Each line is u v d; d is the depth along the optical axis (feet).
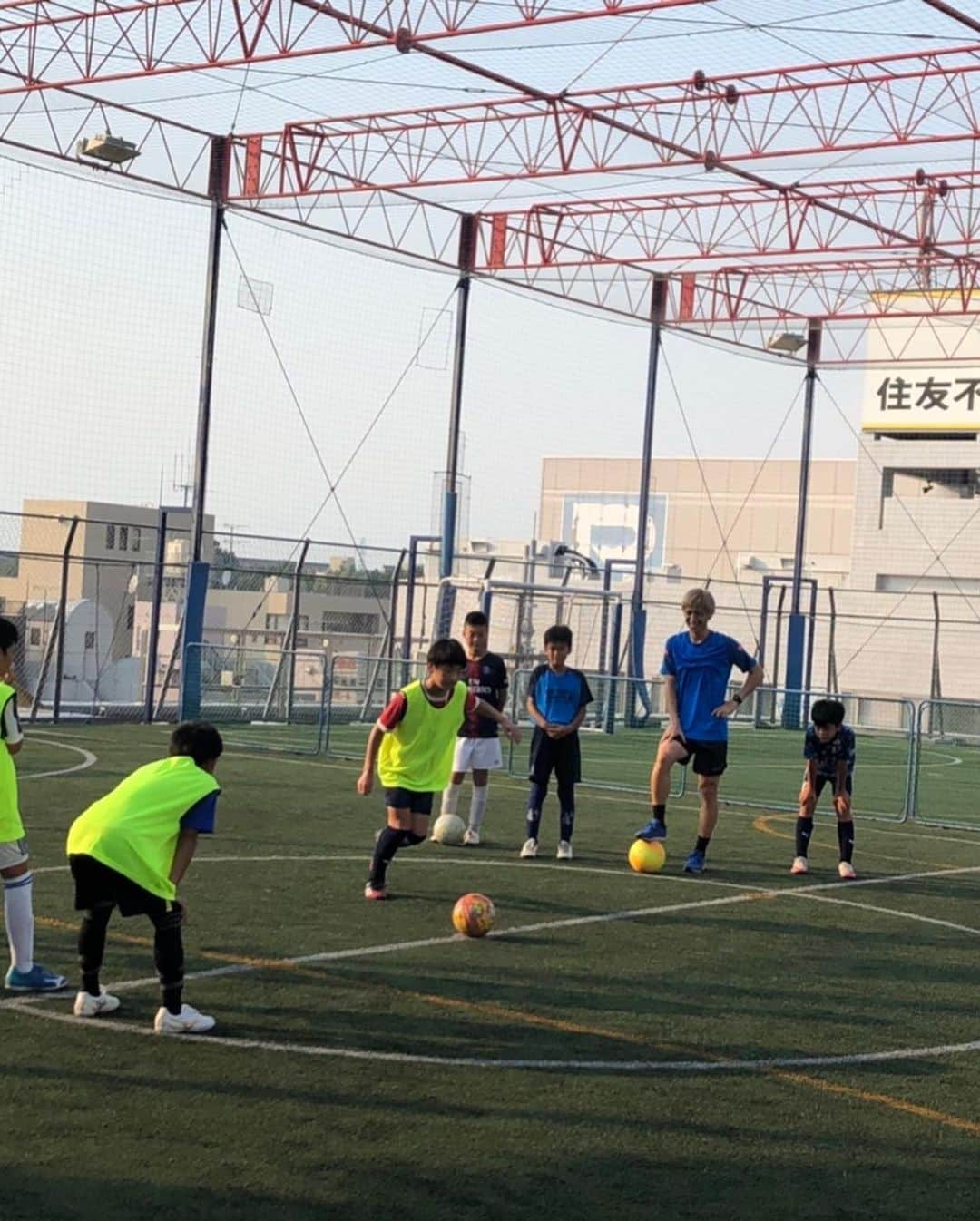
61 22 64.23
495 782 61.52
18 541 82.12
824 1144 19.51
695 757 41.24
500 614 109.81
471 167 73.41
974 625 137.69
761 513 176.04
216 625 121.39
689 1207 17.12
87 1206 16.28
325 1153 18.21
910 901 38.65
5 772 24.95
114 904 23.54
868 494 144.56
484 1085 21.13
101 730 75.31
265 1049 22.36
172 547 127.75
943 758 90.89
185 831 23.20
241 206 78.28
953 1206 17.60
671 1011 25.86
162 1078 20.79
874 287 95.61
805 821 42.29
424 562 106.83
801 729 110.52
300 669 106.73
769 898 37.86
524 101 70.38
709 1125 19.99
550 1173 17.94
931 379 140.15
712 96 66.59
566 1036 23.91
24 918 25.07
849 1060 23.44
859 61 62.59
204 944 29.14
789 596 143.02
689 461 181.57
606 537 186.29
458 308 89.04
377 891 34.76
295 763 63.87
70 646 86.38
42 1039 22.38
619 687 101.60
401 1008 25.09
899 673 140.15
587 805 55.47
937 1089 22.15
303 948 29.25
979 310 100.42
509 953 29.73
